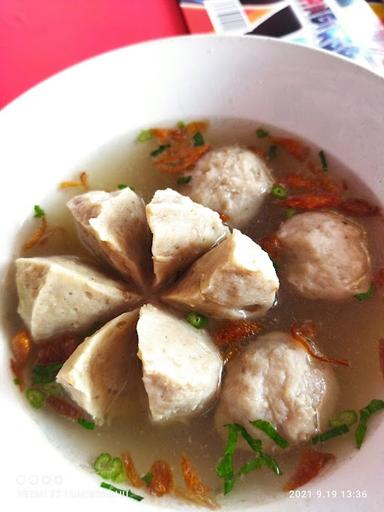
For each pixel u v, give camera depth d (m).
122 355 0.16
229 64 0.19
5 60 0.24
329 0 0.26
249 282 0.15
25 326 0.17
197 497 0.14
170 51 0.19
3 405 0.15
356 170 0.19
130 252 0.17
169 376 0.14
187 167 0.20
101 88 0.19
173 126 0.21
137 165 0.21
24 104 0.18
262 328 0.17
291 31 0.24
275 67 0.19
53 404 0.16
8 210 0.18
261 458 0.15
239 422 0.15
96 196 0.17
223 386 0.16
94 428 0.16
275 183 0.20
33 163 0.19
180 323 0.16
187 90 0.20
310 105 0.19
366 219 0.18
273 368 0.15
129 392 0.16
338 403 0.15
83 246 0.19
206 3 0.26
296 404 0.15
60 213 0.19
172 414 0.15
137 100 0.20
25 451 0.14
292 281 0.18
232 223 0.19
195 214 0.16
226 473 0.15
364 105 0.18
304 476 0.14
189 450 0.15
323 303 0.17
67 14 0.26
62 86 0.19
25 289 0.16
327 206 0.19
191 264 0.17
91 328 0.16
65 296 0.16
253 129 0.21
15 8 0.26
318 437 0.15
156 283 0.17
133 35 0.25
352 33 0.24
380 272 0.17
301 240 0.18
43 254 0.18
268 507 0.14
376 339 0.17
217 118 0.21
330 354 0.16
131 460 0.15
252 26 0.25
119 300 0.16
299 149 0.20
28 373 0.16
